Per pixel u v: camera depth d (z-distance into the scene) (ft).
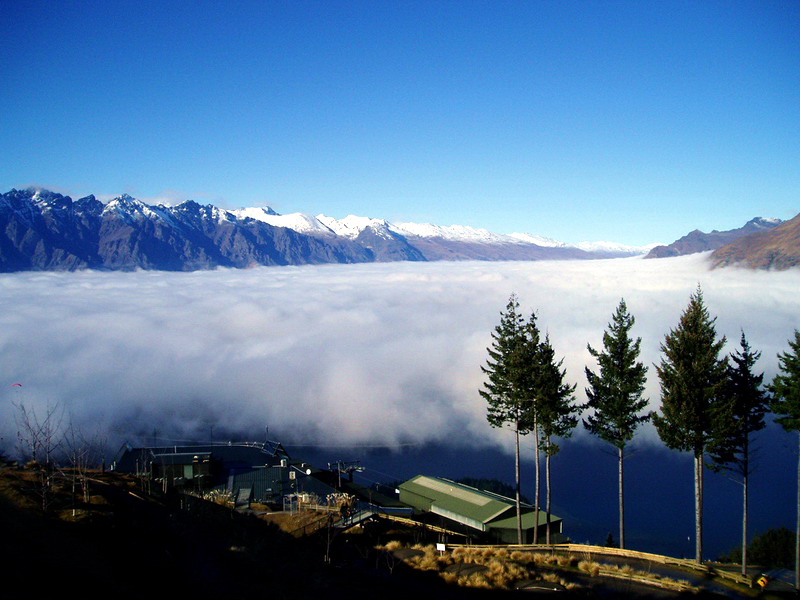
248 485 176.45
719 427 107.45
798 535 104.06
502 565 106.63
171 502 114.83
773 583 105.09
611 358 126.21
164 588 67.62
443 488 217.56
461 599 91.56
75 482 98.63
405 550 122.72
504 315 140.77
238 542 100.27
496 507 192.75
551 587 94.27
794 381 104.78
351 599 86.33
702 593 94.73
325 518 141.49
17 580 53.16
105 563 67.00
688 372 111.65
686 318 115.03
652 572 108.06
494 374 143.84
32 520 72.54
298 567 97.60
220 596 70.69
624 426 125.18
